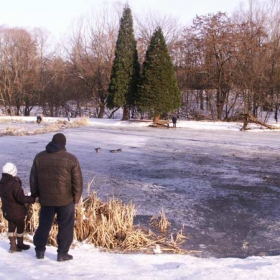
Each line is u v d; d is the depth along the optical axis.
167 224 8.60
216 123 39.72
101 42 49.75
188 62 47.62
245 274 4.69
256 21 46.56
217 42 43.22
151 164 16.48
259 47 43.56
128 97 41.59
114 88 41.72
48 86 56.47
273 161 17.80
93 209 7.66
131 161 17.12
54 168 5.03
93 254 6.04
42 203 5.12
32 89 55.00
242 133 32.12
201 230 8.40
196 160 17.75
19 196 5.42
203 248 7.34
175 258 6.23
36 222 7.16
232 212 9.83
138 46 51.19
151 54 38.38
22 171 14.02
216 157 18.72
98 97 51.06
